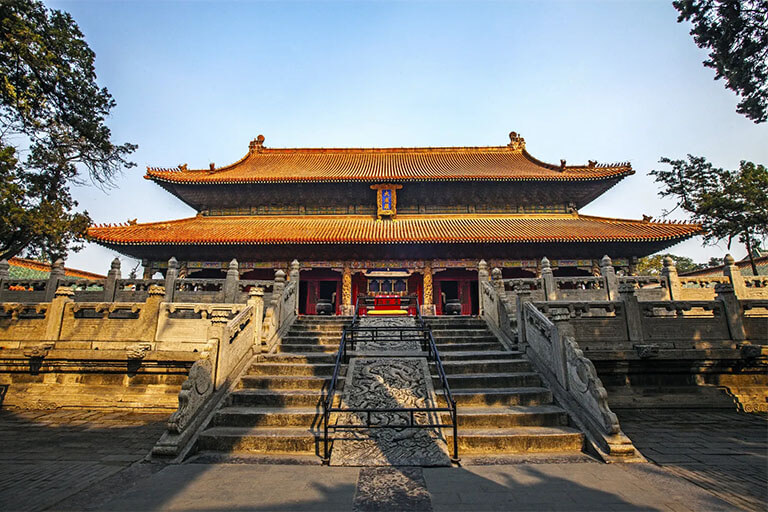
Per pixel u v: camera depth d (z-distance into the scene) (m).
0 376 12.62
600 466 7.33
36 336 12.98
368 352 12.45
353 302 32.47
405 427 8.28
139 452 8.21
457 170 38.00
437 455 7.55
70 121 17.14
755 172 27.20
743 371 12.47
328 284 35.00
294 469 7.18
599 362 12.33
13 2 13.08
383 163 42.72
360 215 35.19
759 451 8.33
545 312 12.68
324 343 13.83
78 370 12.47
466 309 32.31
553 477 6.79
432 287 30.88
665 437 9.41
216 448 8.15
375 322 15.98
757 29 11.12
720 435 9.58
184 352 12.09
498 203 35.78
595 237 27.33
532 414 9.00
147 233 28.77
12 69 14.45
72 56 15.64
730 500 5.86
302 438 8.12
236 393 9.84
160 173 32.94
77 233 18.67
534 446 8.20
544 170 36.94
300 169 39.44
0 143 15.35
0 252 17.98
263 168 39.62
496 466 7.32
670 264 18.58
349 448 7.78
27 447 8.55
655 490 6.23
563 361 9.85
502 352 12.21
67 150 18.31
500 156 44.22
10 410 11.78
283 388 10.39
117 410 11.84
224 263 30.11
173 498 5.93
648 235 27.50
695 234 27.25
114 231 28.45
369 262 30.39
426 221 33.97
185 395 8.29
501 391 10.01
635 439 9.24
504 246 29.58
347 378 10.34
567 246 29.30
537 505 5.71
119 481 6.59
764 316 13.12
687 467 7.30
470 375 10.76
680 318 12.79
